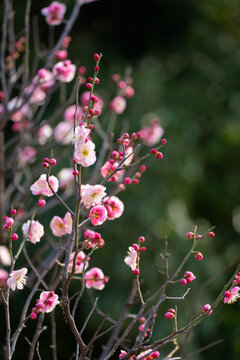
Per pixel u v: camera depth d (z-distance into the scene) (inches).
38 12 194.9
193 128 207.9
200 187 221.8
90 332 190.9
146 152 190.5
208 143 218.8
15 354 189.0
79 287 178.1
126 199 188.1
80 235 72.3
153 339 167.9
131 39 231.0
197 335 181.5
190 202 215.6
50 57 100.7
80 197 53.6
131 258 57.7
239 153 219.6
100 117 181.6
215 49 232.1
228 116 222.2
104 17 225.3
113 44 225.8
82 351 56.9
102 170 66.7
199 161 210.4
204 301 181.6
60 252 69.0
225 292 55.0
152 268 180.2
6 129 192.1
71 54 207.9
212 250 206.4
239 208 226.2
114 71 204.5
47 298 58.6
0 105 110.1
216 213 230.5
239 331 185.9
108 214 67.5
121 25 229.5
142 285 179.5
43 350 193.6
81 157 53.4
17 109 93.4
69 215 66.6
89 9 218.1
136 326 166.4
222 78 227.1
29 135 117.9
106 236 183.5
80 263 66.3
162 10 228.8
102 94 184.4
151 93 201.8
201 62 229.8
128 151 66.6
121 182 79.4
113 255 182.4
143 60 222.8
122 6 224.4
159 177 192.5
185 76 225.9
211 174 225.0
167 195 191.9
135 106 196.7
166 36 234.8
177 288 179.2
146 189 189.6
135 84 203.0
